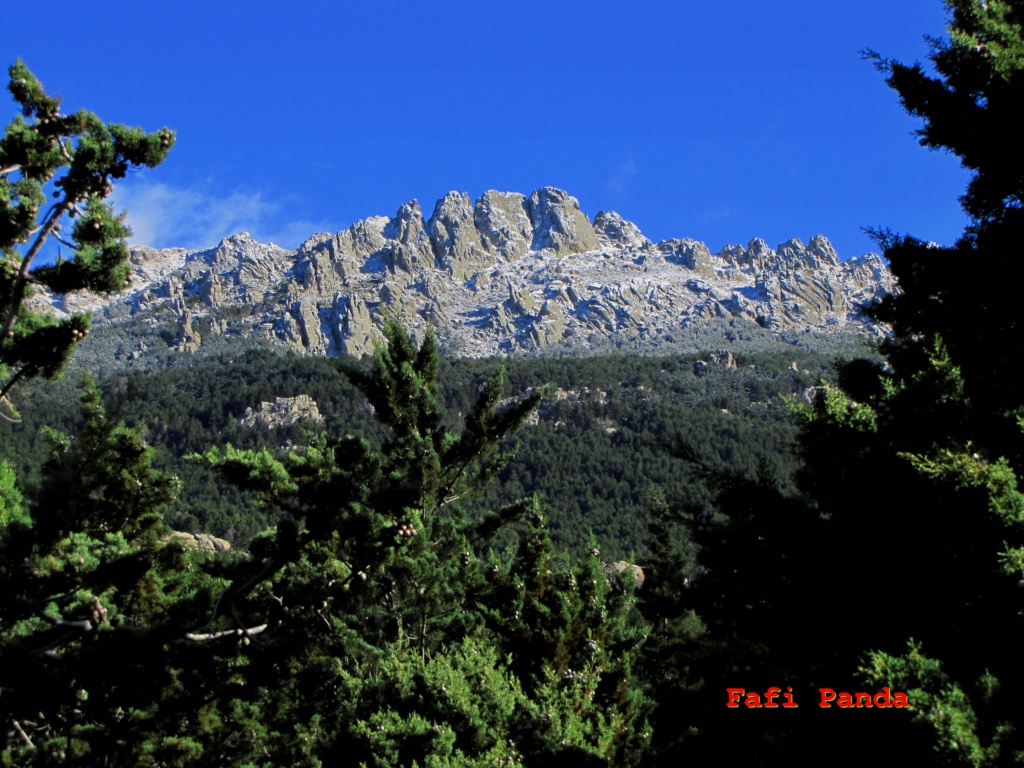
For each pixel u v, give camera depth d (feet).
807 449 30.42
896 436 28.40
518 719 50.47
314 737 51.47
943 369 28.22
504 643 71.56
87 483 31.86
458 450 69.05
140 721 34.17
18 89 37.35
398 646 61.62
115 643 29.40
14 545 29.68
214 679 34.12
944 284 33.96
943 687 24.44
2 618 29.35
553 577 76.54
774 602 29.63
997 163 36.24
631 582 78.23
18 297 36.29
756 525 30.53
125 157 37.17
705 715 30.42
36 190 43.68
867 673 24.97
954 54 37.65
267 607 34.86
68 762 34.14
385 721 49.67
